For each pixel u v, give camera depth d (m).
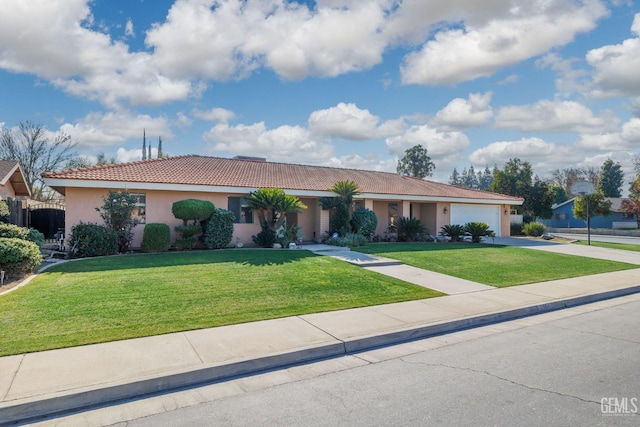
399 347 6.07
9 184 21.20
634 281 11.97
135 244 15.57
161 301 7.62
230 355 5.21
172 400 4.24
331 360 5.49
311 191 18.91
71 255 12.95
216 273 10.21
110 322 6.38
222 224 15.78
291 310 7.49
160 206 16.11
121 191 14.55
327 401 4.16
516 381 4.66
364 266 12.53
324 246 17.25
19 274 9.51
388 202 23.97
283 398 4.25
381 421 3.71
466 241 22.53
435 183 29.41
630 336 6.60
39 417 3.87
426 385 4.55
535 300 9.02
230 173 19.45
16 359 4.93
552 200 36.81
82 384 4.29
